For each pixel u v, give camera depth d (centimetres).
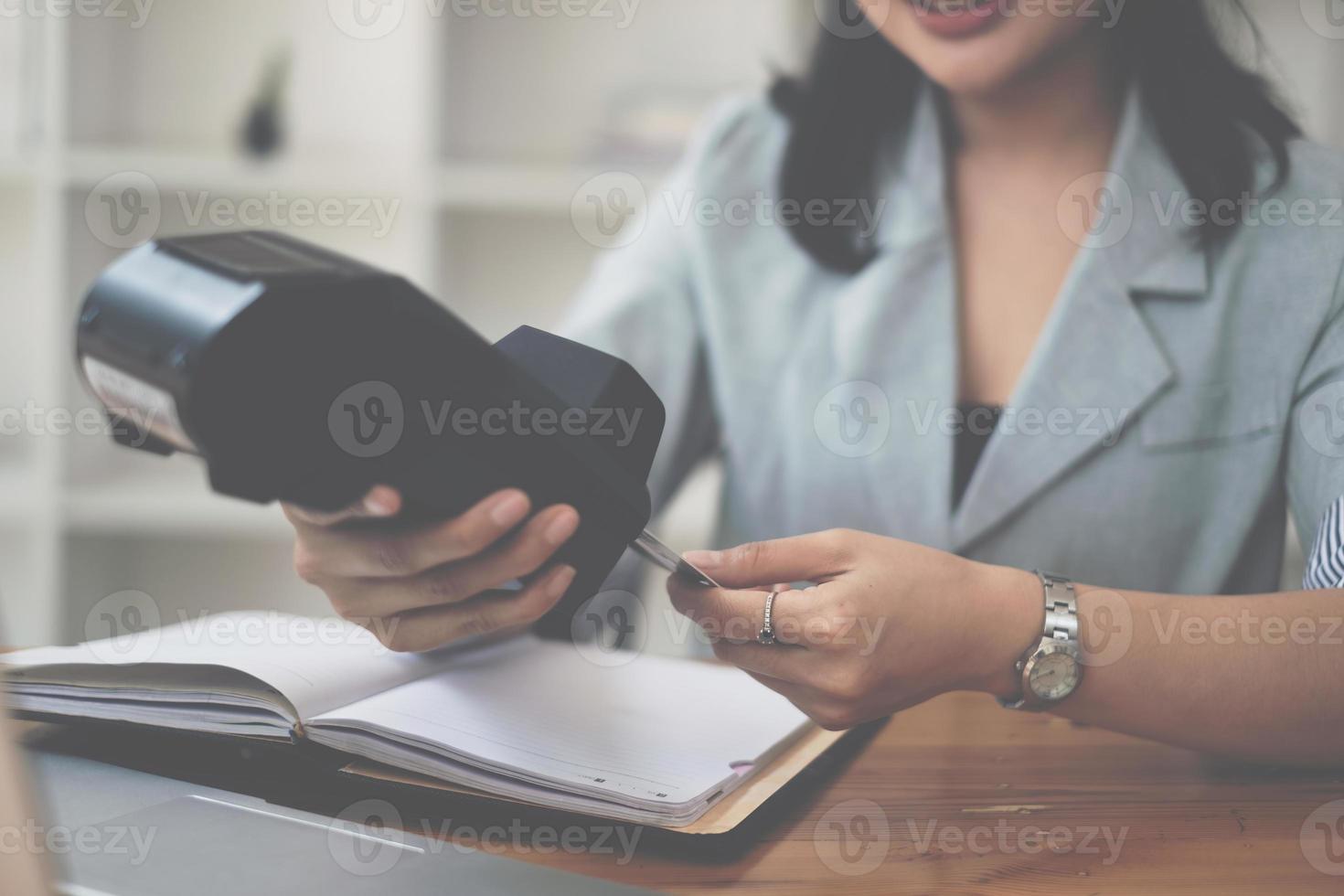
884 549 54
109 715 53
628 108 187
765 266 106
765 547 53
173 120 199
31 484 181
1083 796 53
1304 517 83
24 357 198
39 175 175
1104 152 96
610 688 61
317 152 200
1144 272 89
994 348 98
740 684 64
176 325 37
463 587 48
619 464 47
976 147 98
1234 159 89
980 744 61
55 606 179
